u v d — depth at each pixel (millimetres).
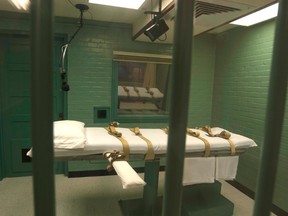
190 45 463
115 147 2207
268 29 2930
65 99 3453
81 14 2971
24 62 3189
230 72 3660
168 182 515
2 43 3131
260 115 3062
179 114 484
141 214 2568
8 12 2988
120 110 3754
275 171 572
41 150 424
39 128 417
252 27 3193
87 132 2604
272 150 560
